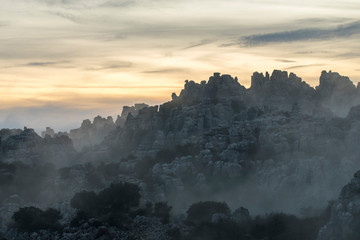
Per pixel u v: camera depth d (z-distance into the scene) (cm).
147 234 18012
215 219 18750
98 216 19712
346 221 13012
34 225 18838
